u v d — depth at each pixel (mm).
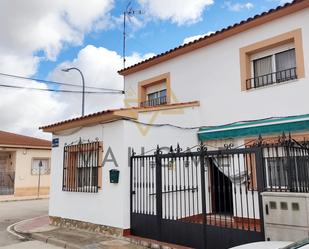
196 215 8820
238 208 9312
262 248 4621
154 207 8648
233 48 10867
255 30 10336
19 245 9094
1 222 13383
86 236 9430
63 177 11391
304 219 5570
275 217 5934
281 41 9695
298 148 7293
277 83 9695
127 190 9109
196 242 7523
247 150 6832
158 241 8211
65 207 11195
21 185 23906
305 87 9031
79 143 10883
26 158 24422
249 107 10227
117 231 9039
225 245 6988
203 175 7562
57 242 9000
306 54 9117
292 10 9430
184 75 12367
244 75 10445
